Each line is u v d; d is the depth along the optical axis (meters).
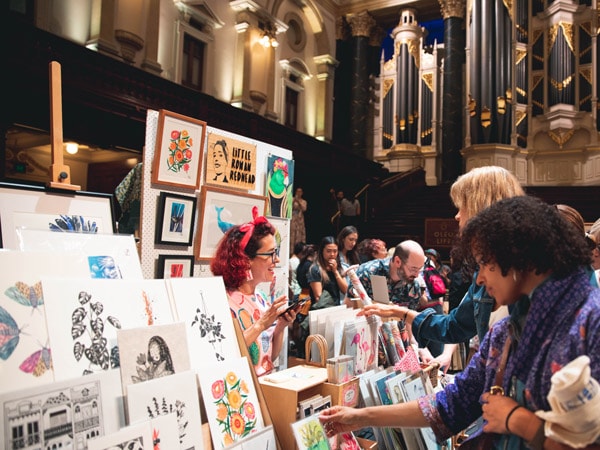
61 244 1.46
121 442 1.12
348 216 11.28
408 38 14.74
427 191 13.59
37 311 1.20
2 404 1.00
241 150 2.58
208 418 1.40
